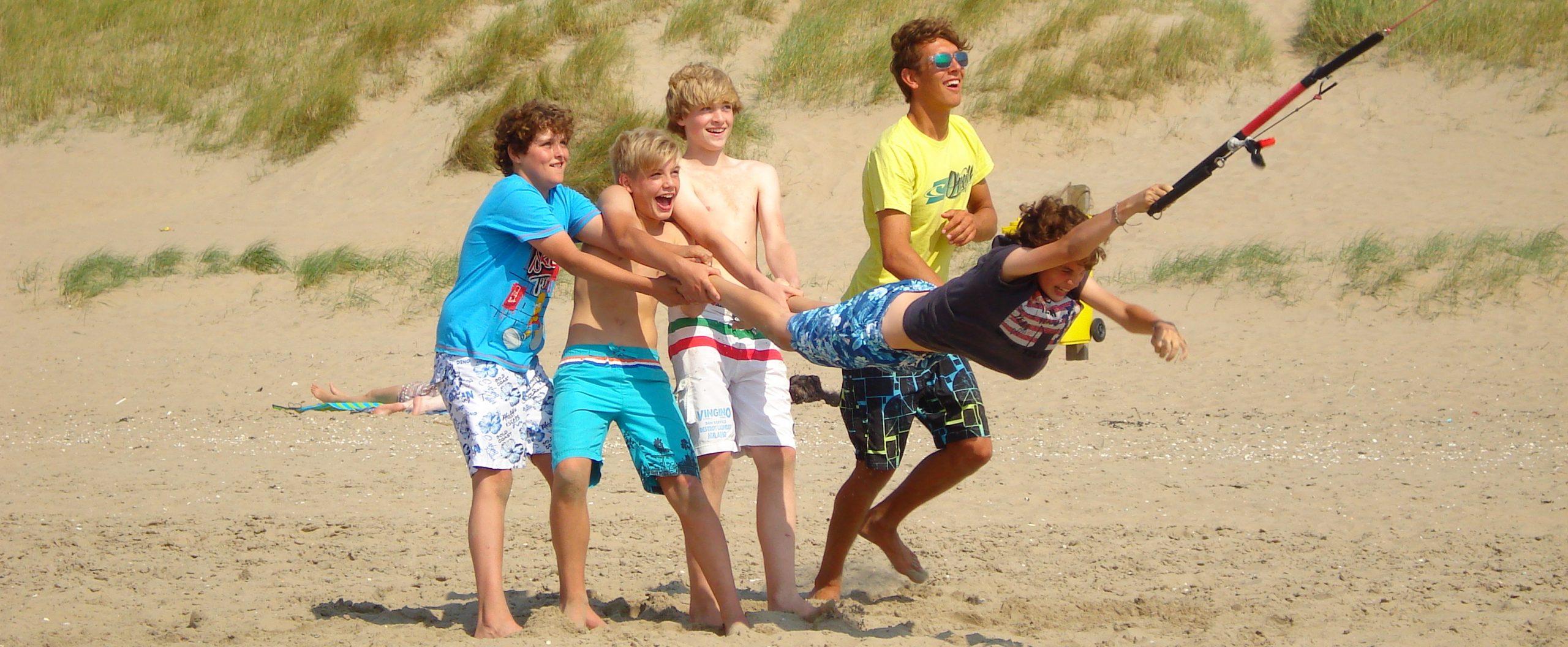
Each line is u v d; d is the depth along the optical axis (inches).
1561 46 1390.3
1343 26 1450.5
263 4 1718.8
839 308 347.6
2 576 434.9
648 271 373.7
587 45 1477.6
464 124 1438.2
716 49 1510.8
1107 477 594.6
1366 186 1190.9
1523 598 393.4
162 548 479.2
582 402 358.3
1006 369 332.5
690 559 378.6
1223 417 722.2
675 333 390.3
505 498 361.4
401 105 1514.5
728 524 516.7
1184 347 298.0
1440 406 727.7
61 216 1364.4
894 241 398.9
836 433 713.6
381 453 675.4
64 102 1595.7
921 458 645.3
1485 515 509.7
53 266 1181.7
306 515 537.0
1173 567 443.5
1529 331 879.7
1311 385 788.6
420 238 1237.1
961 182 420.2
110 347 959.0
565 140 370.6
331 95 1501.0
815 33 1498.5
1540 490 549.0
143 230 1298.0
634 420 361.4
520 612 386.6
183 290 1098.7
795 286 395.9
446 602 408.5
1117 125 1363.2
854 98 1414.9
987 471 612.4
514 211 350.3
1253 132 297.7
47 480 613.0
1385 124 1315.2
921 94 409.7
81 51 1681.8
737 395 392.2
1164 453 642.8
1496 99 1332.4
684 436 365.1
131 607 393.4
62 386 858.1
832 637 341.4
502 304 355.3
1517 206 1114.7
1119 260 1079.6
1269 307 963.3
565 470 355.6
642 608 392.8
